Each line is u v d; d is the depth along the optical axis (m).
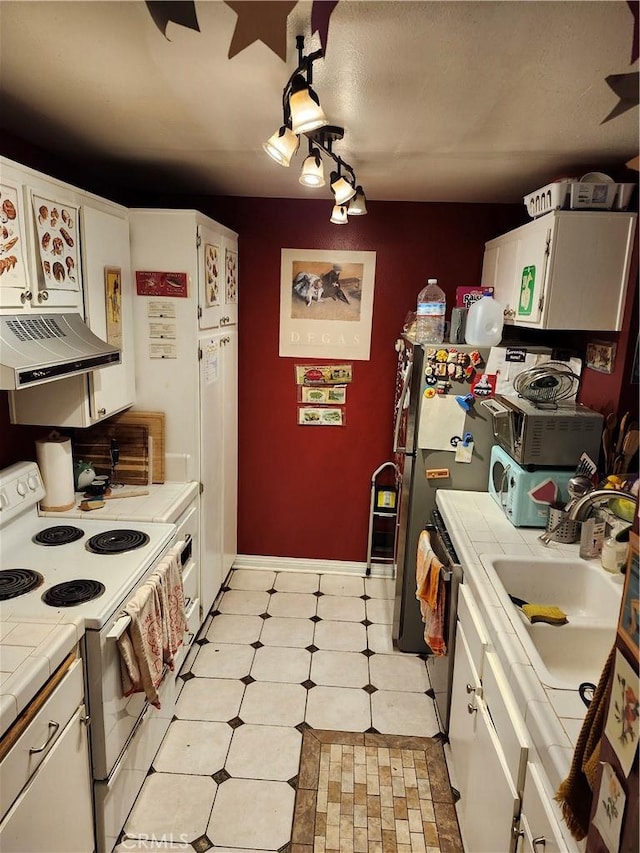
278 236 3.33
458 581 2.12
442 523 2.53
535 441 2.17
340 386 3.51
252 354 3.50
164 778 2.12
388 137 2.03
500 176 2.56
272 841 1.90
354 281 3.37
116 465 2.68
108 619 1.65
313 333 3.45
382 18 1.18
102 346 1.97
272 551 3.76
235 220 3.33
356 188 2.42
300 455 3.63
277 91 1.63
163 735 2.28
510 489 2.30
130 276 2.53
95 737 1.67
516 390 2.32
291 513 3.72
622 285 2.13
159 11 1.18
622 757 0.79
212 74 1.52
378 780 2.15
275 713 2.49
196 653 2.89
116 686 1.74
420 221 3.27
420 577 2.41
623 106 1.62
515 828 1.28
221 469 3.17
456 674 2.09
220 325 3.00
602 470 2.28
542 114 1.73
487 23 1.19
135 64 1.46
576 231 2.12
